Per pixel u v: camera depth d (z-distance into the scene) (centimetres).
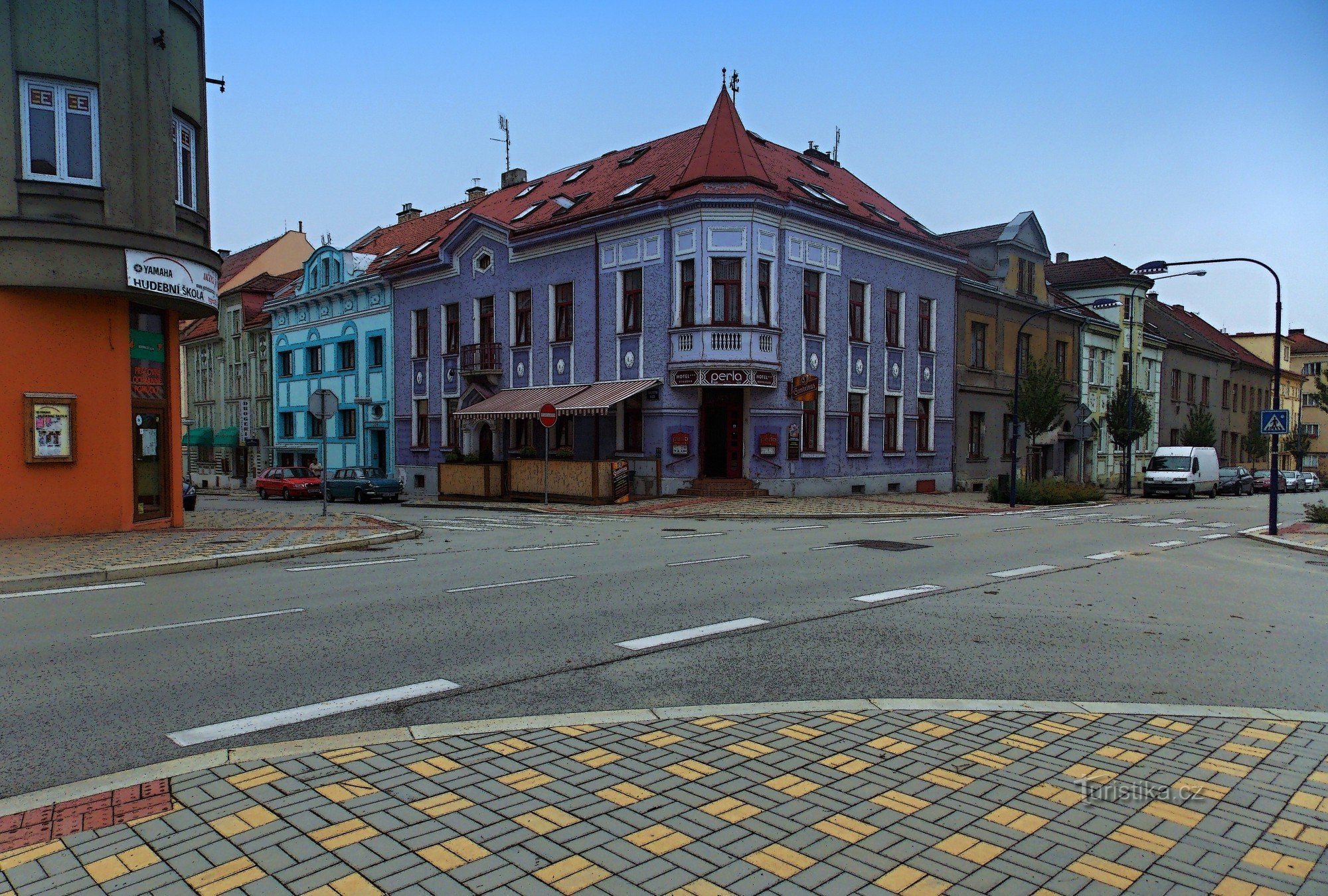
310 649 712
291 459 4294
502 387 3089
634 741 486
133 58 1511
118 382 1577
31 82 1438
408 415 3547
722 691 602
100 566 1132
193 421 5362
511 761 454
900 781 428
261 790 416
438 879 331
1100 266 4681
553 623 820
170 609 886
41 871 339
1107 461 4541
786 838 365
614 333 2703
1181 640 775
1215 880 337
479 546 1477
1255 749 480
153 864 344
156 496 1722
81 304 1527
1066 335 4103
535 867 340
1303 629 839
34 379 1478
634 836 366
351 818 383
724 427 2630
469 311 3222
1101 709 556
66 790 420
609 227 2700
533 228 2900
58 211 1448
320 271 4022
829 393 2788
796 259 2642
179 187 1661
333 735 507
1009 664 683
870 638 765
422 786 420
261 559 1276
